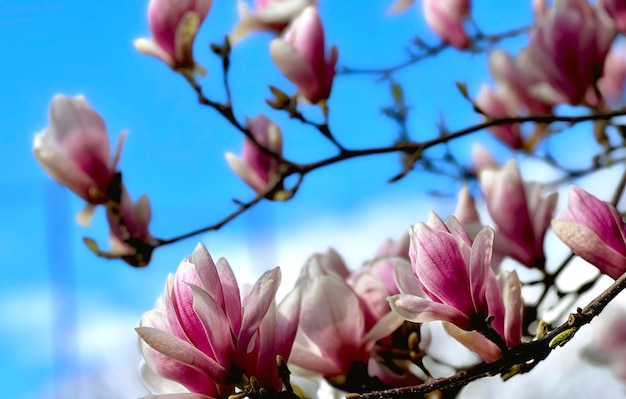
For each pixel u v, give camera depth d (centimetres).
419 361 155
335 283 155
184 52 190
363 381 154
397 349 157
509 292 147
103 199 189
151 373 146
